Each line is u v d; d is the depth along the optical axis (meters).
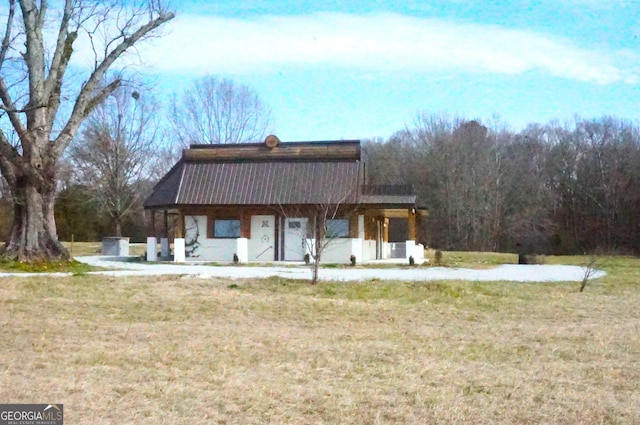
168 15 23.77
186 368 8.82
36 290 15.76
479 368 9.21
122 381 7.99
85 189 51.38
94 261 30.86
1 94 20.58
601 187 58.09
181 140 55.53
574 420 6.88
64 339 10.55
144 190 52.16
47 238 21.83
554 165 61.38
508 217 61.31
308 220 29.98
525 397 7.68
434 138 65.31
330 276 20.94
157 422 6.46
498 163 62.47
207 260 31.34
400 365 9.27
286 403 7.25
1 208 48.34
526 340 11.53
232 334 11.41
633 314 15.07
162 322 12.63
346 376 8.59
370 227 34.00
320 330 12.28
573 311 15.38
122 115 48.53
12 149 20.98
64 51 22.52
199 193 31.03
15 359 8.99
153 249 31.89
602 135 59.62
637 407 7.34
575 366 9.45
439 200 62.81
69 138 22.17
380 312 14.38
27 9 21.12
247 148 32.06
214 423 6.54
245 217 31.14
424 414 6.96
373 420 6.73
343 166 31.05
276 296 16.09
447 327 12.98
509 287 19.20
